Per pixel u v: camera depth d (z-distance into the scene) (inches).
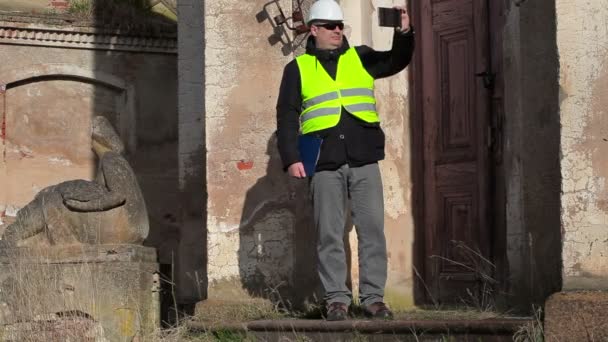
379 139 335.3
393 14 327.3
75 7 756.6
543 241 308.5
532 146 315.9
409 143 409.7
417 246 406.0
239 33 416.2
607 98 284.8
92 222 379.9
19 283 370.3
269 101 412.5
